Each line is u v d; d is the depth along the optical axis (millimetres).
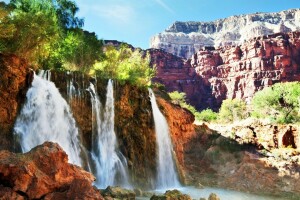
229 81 151875
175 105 46062
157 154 35781
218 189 34125
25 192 13203
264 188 34438
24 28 27672
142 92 36062
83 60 38219
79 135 28594
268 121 57406
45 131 26016
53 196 13641
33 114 25562
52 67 34312
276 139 48594
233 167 40562
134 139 33094
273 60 143875
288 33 148625
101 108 31047
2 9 26469
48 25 30719
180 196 17719
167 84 158125
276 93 68562
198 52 164625
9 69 24453
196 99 156500
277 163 39219
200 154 44031
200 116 92938
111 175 29172
